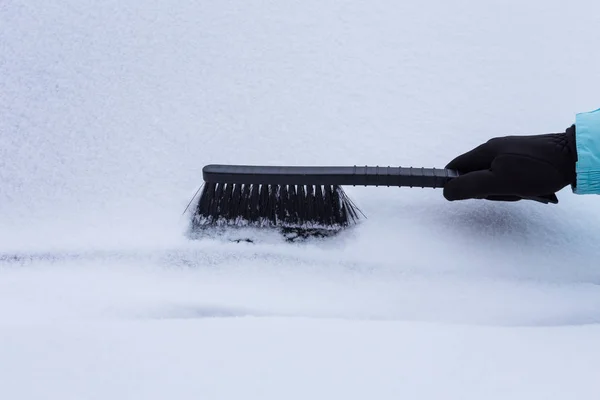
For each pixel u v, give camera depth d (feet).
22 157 4.16
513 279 3.63
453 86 4.54
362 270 3.68
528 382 2.81
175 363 2.87
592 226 3.83
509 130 4.31
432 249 3.73
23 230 3.84
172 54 4.73
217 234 3.84
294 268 3.69
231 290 3.56
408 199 3.95
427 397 2.74
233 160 4.14
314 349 2.95
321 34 4.85
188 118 4.36
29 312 3.38
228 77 4.58
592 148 3.21
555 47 4.75
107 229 3.84
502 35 4.83
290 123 4.33
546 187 3.38
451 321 3.43
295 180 3.62
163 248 3.77
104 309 3.42
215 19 4.94
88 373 2.82
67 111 4.40
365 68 4.64
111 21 4.93
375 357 2.92
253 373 2.83
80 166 4.11
